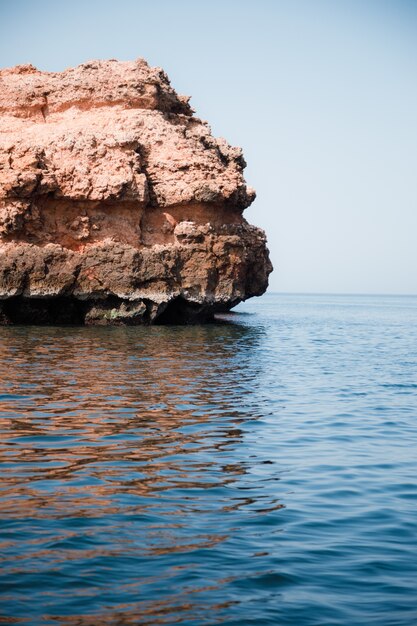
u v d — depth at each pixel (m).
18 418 18.73
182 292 50.72
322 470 14.73
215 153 56.97
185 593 9.24
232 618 8.68
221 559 10.22
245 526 11.47
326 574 9.84
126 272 48.59
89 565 9.93
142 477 13.90
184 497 12.80
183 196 50.81
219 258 52.09
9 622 8.45
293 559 10.27
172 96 57.09
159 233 51.28
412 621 8.66
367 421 19.98
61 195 48.38
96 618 8.59
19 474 13.91
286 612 8.84
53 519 11.55
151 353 33.88
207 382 25.81
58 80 54.44
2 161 47.47
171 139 53.12
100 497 12.67
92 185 48.62
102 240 49.44
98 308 49.09
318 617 8.75
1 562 9.95
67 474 13.98
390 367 33.31
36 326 47.12
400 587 9.50
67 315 49.69
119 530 11.17
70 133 50.34
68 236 49.09
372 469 14.90
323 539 11.00
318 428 18.84
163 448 16.11
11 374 26.02
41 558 10.11
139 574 9.72
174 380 25.88
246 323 64.00
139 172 50.62
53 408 20.11
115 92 53.97
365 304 174.00
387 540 11.01
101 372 27.12
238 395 23.44
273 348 40.00
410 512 12.25
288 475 14.30
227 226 52.84
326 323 70.50
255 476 14.18
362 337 52.47
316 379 28.22
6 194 46.91
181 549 10.52
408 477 14.34
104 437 16.97
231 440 17.12
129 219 50.12
